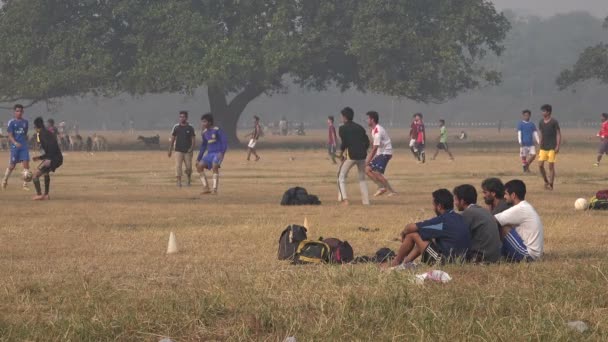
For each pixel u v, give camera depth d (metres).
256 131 70.62
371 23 97.69
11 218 26.97
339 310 12.30
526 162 51.00
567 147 96.75
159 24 97.50
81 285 14.45
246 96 106.25
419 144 65.38
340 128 31.81
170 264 17.41
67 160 73.62
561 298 13.00
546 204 30.97
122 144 118.62
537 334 10.94
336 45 100.62
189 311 12.29
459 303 12.68
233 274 15.57
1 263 17.55
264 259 18.09
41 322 11.85
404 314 12.10
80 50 99.38
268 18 98.69
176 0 98.69
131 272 16.28
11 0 101.50
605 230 22.59
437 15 103.56
